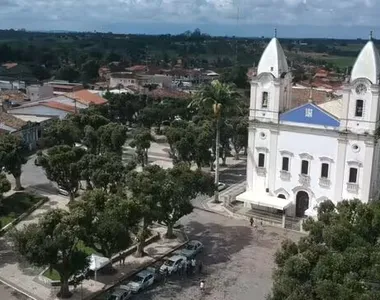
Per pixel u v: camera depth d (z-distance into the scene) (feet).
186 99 473.67
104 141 295.89
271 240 221.87
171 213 207.51
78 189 274.16
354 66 221.87
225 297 169.48
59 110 409.49
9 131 343.05
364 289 109.81
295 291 112.16
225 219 247.70
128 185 194.08
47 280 172.96
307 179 239.09
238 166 350.43
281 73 242.17
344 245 130.72
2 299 162.30
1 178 215.92
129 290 166.20
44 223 153.69
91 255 174.91
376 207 150.51
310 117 233.96
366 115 219.82
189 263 188.14
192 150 292.61
